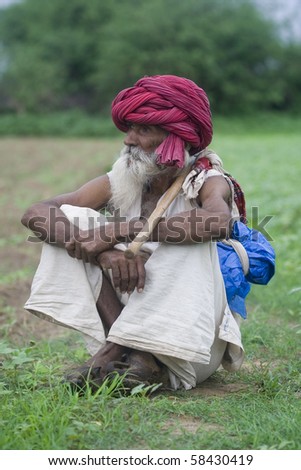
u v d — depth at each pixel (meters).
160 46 139.50
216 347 10.94
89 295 10.66
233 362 11.19
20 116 133.38
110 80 140.62
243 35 143.00
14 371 11.09
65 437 8.86
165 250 10.30
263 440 9.05
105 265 10.35
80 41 148.50
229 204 11.08
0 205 41.38
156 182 10.96
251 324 15.27
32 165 66.81
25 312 17.86
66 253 10.63
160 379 10.98
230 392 11.05
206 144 10.95
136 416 9.43
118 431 9.11
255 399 10.49
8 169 63.50
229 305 11.16
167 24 138.38
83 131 126.00
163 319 10.25
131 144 10.77
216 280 10.62
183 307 10.23
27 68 137.12
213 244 10.55
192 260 10.30
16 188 49.88
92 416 9.52
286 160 62.38
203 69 138.38
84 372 10.36
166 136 10.59
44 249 10.74
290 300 17.88
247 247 11.25
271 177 47.31
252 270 11.19
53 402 9.62
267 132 133.00
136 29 139.00
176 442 8.98
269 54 144.62
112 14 152.12
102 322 10.94
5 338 15.23
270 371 11.95
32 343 13.52
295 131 134.25
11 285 20.94
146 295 10.32
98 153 77.44
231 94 139.88
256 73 146.38
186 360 10.38
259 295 18.50
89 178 51.78
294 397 10.69
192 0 143.00
